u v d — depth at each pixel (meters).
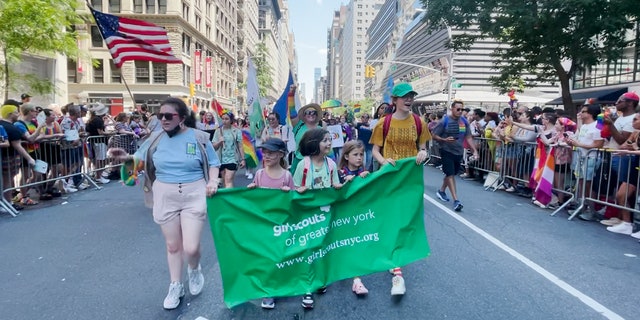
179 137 3.90
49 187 9.08
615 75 25.94
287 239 3.94
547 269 4.93
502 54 23.70
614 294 4.25
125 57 9.78
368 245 4.22
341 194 4.10
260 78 79.69
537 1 18.83
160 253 5.50
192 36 46.72
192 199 3.88
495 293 4.25
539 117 11.60
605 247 5.79
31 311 3.88
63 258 5.30
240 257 3.86
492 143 10.94
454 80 30.52
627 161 6.60
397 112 4.86
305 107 6.48
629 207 6.64
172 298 3.92
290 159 9.59
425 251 4.41
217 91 60.12
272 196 3.89
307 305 3.90
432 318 3.73
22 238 6.16
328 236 4.07
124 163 4.01
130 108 39.59
